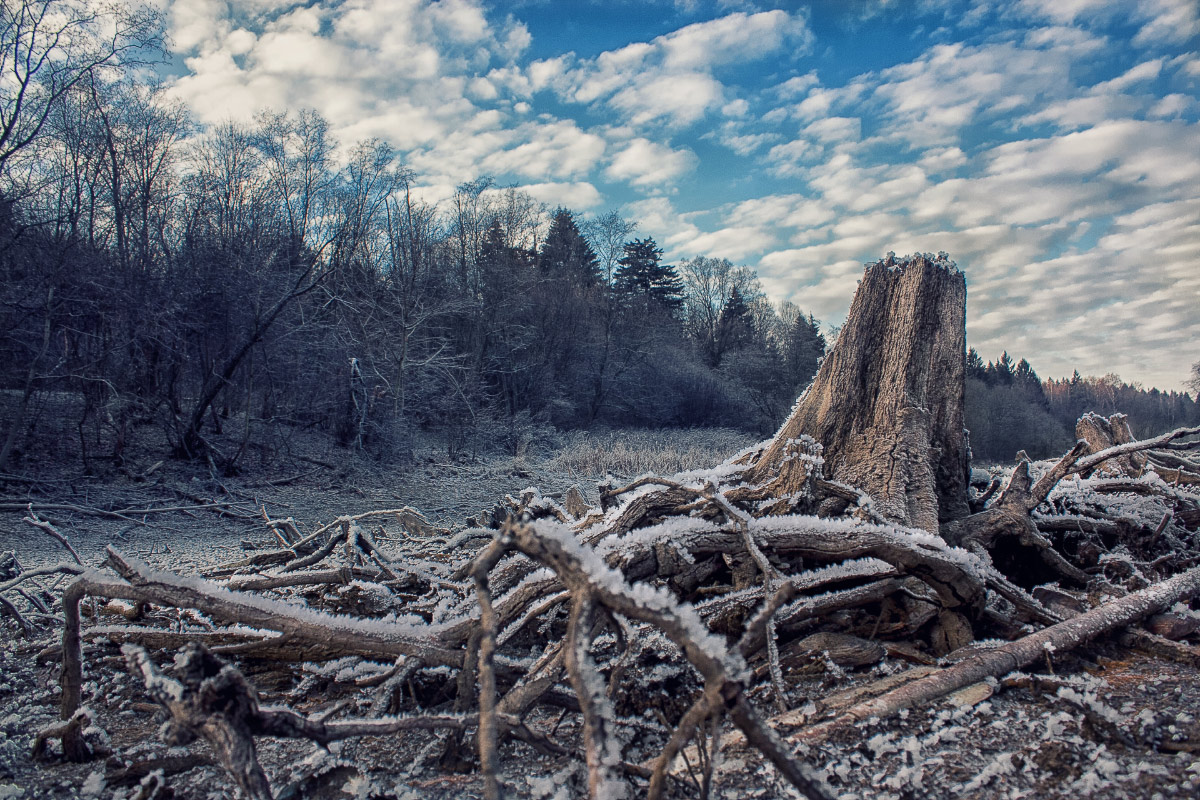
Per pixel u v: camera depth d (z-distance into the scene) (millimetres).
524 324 37531
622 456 23484
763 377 52188
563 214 56688
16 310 14094
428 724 2184
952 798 2094
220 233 19391
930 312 5047
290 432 20344
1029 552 4570
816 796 1475
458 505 16266
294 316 20312
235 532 12438
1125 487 6062
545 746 2352
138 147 17859
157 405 16984
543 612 3166
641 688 2910
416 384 26375
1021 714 2639
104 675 3770
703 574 3660
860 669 3381
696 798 2148
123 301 15383
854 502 4441
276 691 3441
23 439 15062
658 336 47250
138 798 2443
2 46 14820
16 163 15180
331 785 2381
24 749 2955
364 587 4285
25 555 9641
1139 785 2074
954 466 4953
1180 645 3205
